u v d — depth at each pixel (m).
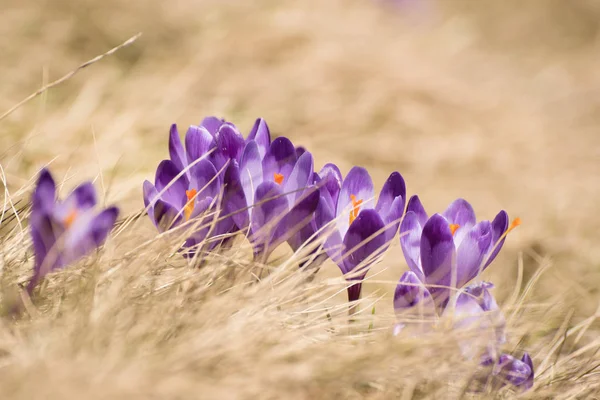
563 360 1.84
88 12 3.06
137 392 1.71
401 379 1.77
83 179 2.00
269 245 1.80
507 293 1.98
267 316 1.78
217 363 1.75
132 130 2.29
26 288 1.76
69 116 2.23
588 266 2.10
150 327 1.76
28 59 2.73
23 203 1.87
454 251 1.78
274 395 1.75
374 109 3.06
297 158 1.81
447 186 2.73
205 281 1.79
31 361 1.72
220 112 2.76
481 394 1.78
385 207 1.80
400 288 1.78
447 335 1.77
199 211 1.79
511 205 2.60
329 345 1.78
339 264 1.80
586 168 3.02
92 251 1.78
